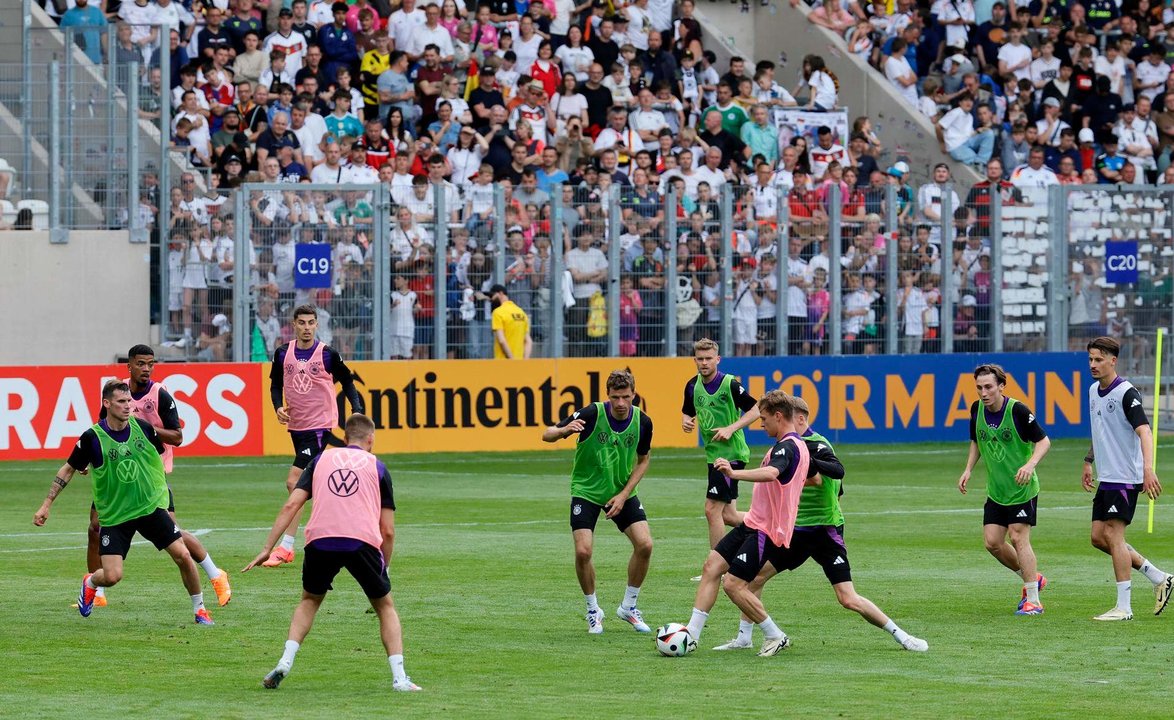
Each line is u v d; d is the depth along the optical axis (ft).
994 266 321.73
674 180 310.65
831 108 376.07
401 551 184.65
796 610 147.33
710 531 169.68
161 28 303.27
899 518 215.92
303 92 323.37
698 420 171.63
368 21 349.61
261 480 255.91
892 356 315.58
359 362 286.87
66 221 295.48
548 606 149.07
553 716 103.35
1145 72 398.01
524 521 211.82
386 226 289.33
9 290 291.99
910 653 126.62
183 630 136.15
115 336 296.92
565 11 378.73
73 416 276.62
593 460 136.36
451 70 345.92
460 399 293.84
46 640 131.34
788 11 407.44
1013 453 145.48
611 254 300.40
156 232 300.81
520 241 296.10
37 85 296.30
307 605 112.68
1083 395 326.85
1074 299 327.67
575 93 350.84
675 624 126.93
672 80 364.99
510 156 328.29
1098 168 377.30
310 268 287.28
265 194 285.43
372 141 321.32
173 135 318.04
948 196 318.65
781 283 308.60
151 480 137.80
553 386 298.97
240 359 287.07
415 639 132.67
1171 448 307.99
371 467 111.65
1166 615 144.87
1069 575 168.66
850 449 307.58
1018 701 108.58
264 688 112.37
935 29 396.37
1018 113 376.68
